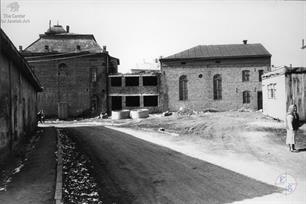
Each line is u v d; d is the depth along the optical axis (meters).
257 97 43.47
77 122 38.53
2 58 11.27
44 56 43.66
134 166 11.67
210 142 17.48
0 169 10.60
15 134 14.37
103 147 16.06
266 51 44.22
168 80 44.66
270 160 12.48
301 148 14.65
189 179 9.85
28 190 8.27
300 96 23.17
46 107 43.72
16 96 14.73
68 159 12.85
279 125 22.59
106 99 44.22
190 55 44.78
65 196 8.15
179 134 21.50
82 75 43.94
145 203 7.74
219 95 44.31
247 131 20.64
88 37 46.53
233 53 44.31
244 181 9.57
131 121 35.66
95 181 9.65
